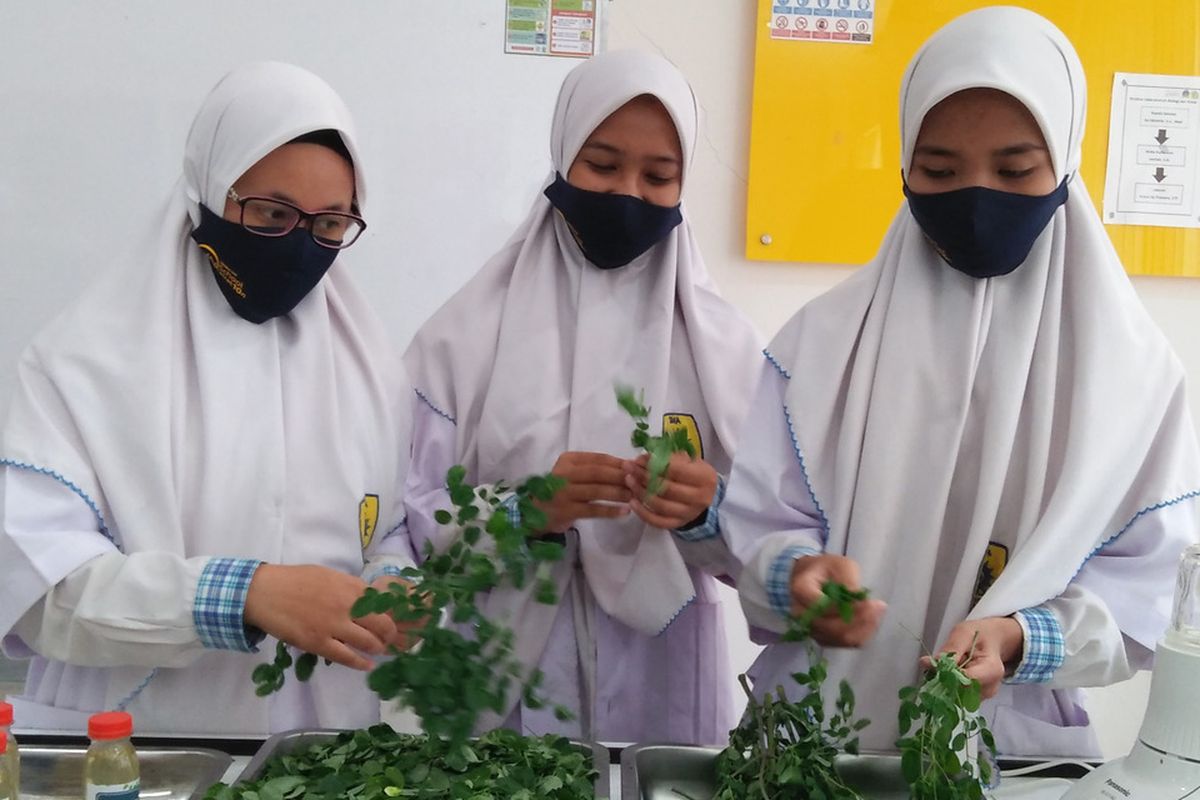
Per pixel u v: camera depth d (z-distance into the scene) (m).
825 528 1.16
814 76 2.09
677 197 1.35
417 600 0.84
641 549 1.33
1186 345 2.20
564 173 1.36
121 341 1.12
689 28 2.11
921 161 1.11
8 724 0.85
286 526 1.17
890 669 1.12
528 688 0.89
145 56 1.88
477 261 1.97
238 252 1.13
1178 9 2.09
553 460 1.35
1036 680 1.01
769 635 1.23
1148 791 0.76
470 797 0.86
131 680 1.11
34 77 1.87
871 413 1.14
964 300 1.14
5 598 1.02
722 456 1.40
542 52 1.94
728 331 1.43
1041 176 1.07
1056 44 1.09
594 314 1.39
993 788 1.01
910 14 2.08
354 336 1.27
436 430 1.40
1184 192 2.13
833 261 2.14
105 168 1.89
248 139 1.11
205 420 1.12
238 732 1.14
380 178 1.95
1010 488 1.12
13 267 1.90
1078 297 1.12
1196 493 1.09
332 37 1.91
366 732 1.02
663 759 1.03
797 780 0.91
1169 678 0.77
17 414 1.09
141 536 1.08
